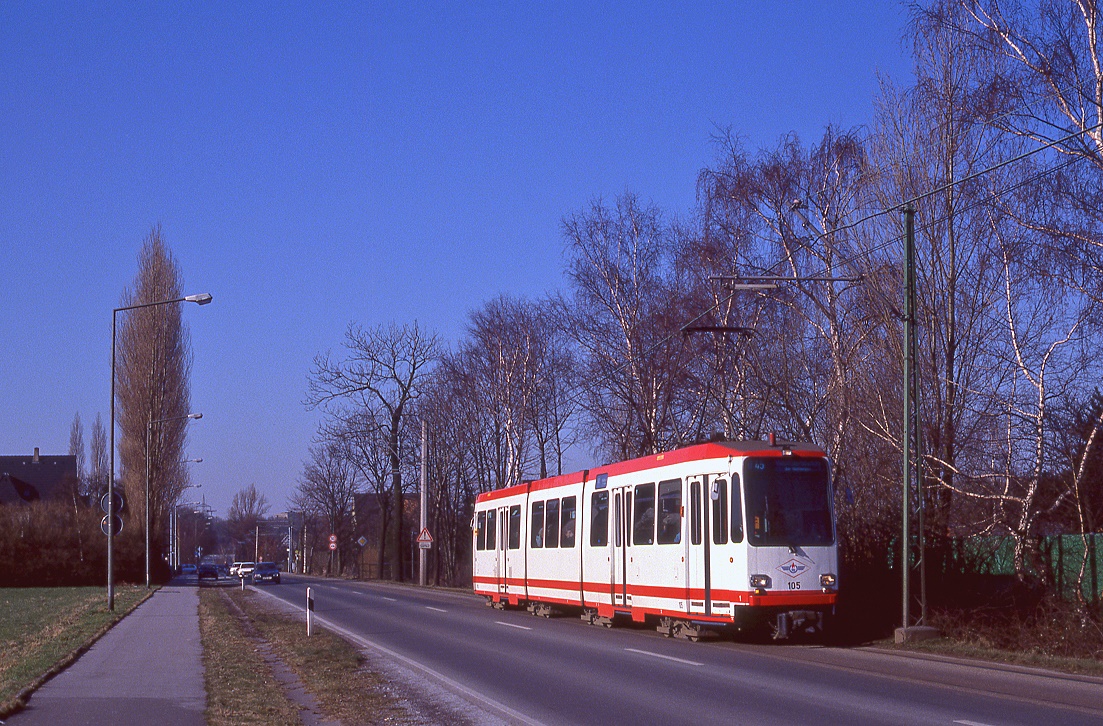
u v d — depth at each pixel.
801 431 28.12
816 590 19.56
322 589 54.34
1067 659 16.94
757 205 30.38
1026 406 22.12
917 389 20.98
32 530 60.84
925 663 17.03
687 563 21.16
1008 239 22.88
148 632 25.41
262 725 12.09
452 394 54.84
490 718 12.29
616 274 37.34
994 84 21.64
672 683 14.85
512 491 32.88
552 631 24.59
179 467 67.12
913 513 22.73
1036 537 21.28
